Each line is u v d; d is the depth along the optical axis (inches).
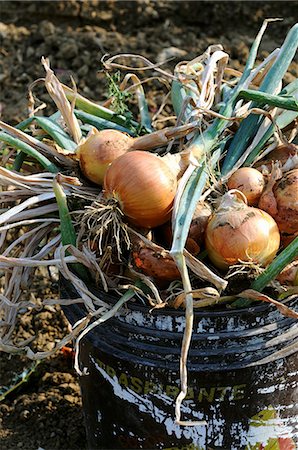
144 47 98.3
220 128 49.4
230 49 98.6
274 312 45.4
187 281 43.7
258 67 52.1
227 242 44.8
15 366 65.4
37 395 63.2
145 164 45.4
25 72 96.8
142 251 45.9
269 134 50.4
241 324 45.2
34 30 101.5
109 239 47.4
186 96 51.1
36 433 61.2
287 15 102.7
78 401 62.9
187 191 46.3
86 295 46.8
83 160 48.8
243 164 50.3
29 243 50.9
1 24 102.8
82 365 52.0
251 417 48.3
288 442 50.2
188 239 46.3
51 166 50.2
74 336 47.9
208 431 48.4
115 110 55.2
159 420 48.6
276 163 47.6
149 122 55.6
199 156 48.4
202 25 102.9
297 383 48.5
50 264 47.5
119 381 48.8
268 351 46.4
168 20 102.7
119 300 45.5
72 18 102.9
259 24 102.5
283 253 44.6
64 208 46.9
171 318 45.2
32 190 49.8
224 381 46.8
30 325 68.5
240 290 45.9
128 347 46.9
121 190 45.4
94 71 95.1
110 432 51.6
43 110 90.7
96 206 47.0
